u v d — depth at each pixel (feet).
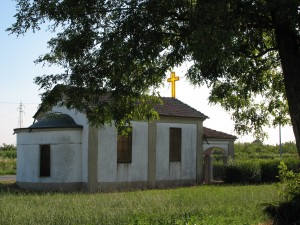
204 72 34.04
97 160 82.79
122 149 86.84
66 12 33.30
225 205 50.72
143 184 89.20
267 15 33.24
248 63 40.06
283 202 37.76
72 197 58.75
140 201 52.24
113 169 85.10
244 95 42.34
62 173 82.28
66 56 35.40
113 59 33.68
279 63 42.01
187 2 31.07
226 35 28.09
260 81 42.19
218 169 109.19
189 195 61.77
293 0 28.35
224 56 29.04
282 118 45.32
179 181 95.30
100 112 39.75
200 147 99.96
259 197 58.34
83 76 36.09
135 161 88.43
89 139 82.17
